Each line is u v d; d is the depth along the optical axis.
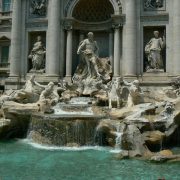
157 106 24.34
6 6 39.03
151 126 22.08
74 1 34.66
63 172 15.96
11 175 15.38
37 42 36.16
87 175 15.48
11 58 35.84
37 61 35.59
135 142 20.48
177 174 15.70
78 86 32.47
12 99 28.53
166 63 32.41
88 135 22.70
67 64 34.44
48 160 18.38
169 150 20.64
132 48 32.41
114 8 33.66
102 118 23.52
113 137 21.80
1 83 38.25
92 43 34.06
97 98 29.16
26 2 36.38
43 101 27.66
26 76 35.69
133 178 15.07
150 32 34.06
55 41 34.19
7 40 38.44
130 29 32.53
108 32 36.31
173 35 32.12
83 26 36.56
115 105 27.22
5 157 19.09
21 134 26.39
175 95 28.38
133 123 22.09
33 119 24.94
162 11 32.88
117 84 27.95
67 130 22.73
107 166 17.09
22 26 36.22
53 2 34.47
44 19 35.44
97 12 36.31
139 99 27.20
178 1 31.83
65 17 34.62
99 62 33.97
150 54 32.75
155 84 32.03
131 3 32.69
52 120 23.20
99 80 32.28
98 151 20.81
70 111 26.58
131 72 32.28
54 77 33.84
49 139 23.08
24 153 20.20
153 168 16.75
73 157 19.16
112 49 35.06
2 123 24.81
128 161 18.17
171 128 22.34
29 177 15.08
